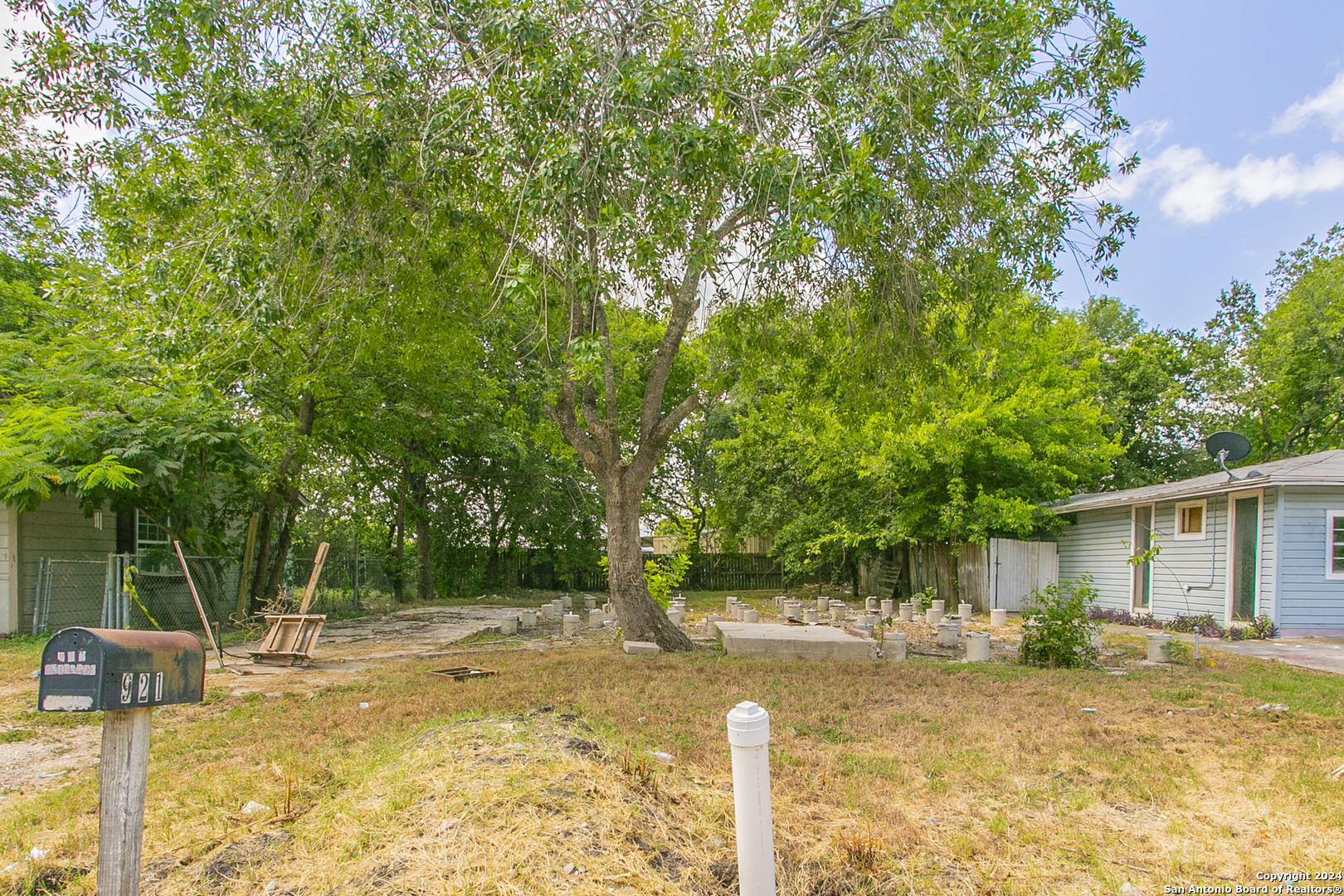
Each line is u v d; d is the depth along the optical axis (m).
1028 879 3.61
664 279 10.55
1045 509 20.17
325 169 8.83
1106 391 30.22
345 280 9.92
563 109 7.94
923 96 8.84
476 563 27.97
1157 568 17.88
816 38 9.16
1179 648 10.92
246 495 15.12
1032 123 9.57
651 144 7.92
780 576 32.72
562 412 11.20
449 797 3.90
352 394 15.70
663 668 9.03
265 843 3.77
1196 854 3.89
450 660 10.26
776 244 7.74
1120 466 29.91
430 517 25.94
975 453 19.61
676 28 7.88
